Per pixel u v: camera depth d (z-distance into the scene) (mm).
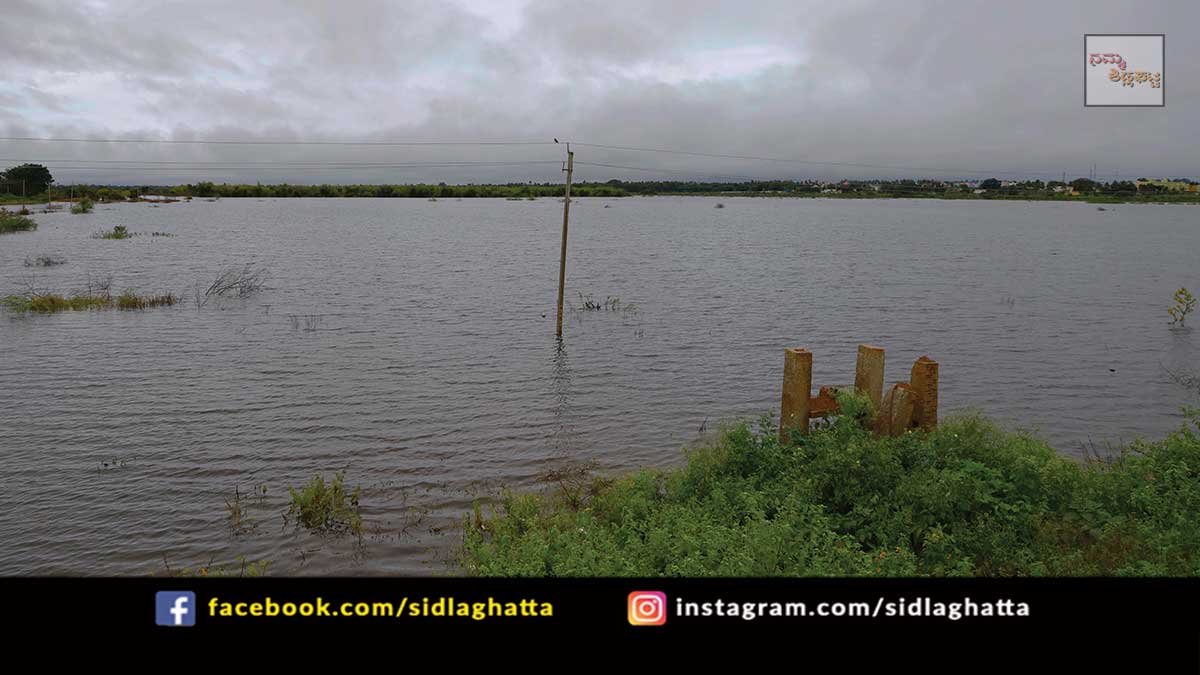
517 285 42188
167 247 61500
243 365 23266
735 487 10852
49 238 67312
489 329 29672
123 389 20391
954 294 39344
